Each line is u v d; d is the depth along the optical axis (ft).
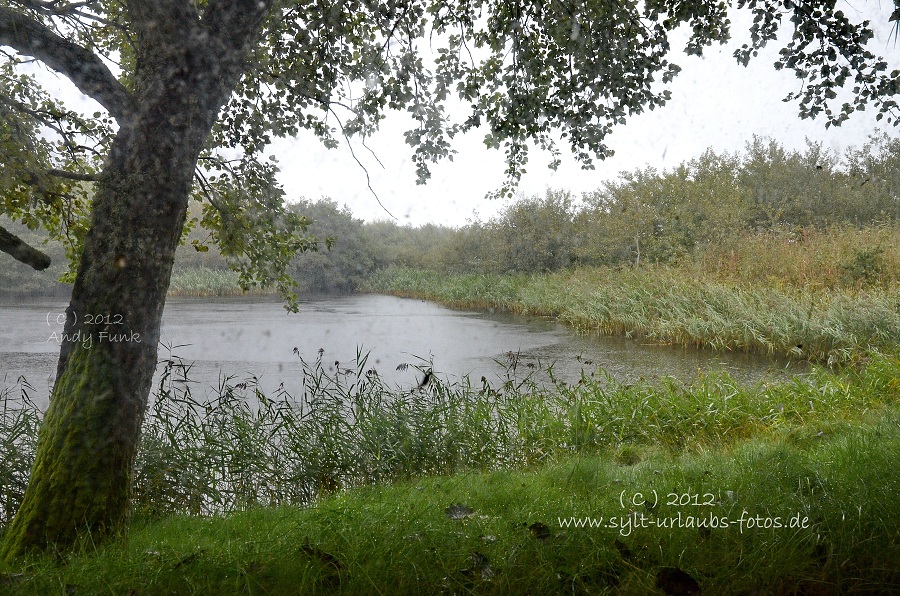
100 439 9.24
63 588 7.50
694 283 50.19
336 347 42.01
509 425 18.72
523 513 10.00
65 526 8.98
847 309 37.24
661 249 65.41
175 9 9.43
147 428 15.46
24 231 65.10
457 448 16.67
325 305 83.35
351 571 7.57
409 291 102.32
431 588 7.41
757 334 38.75
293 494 15.10
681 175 66.54
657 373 32.12
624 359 37.22
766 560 7.89
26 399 16.98
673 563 8.02
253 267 17.03
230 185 16.42
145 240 9.41
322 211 106.22
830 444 14.30
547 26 16.69
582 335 49.52
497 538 8.66
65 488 9.07
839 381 21.84
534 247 87.04
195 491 14.25
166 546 9.23
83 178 10.44
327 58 16.43
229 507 14.16
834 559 7.92
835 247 49.03
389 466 15.90
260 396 17.61
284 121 16.63
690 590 7.36
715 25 16.85
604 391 22.61
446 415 17.72
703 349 41.01
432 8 16.66
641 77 16.92
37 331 47.60
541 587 7.52
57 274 70.74
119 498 9.45
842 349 32.81
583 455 16.51
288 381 29.37
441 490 12.61
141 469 13.94
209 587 7.43
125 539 9.30
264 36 14.24
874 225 61.77
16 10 9.55
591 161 18.10
